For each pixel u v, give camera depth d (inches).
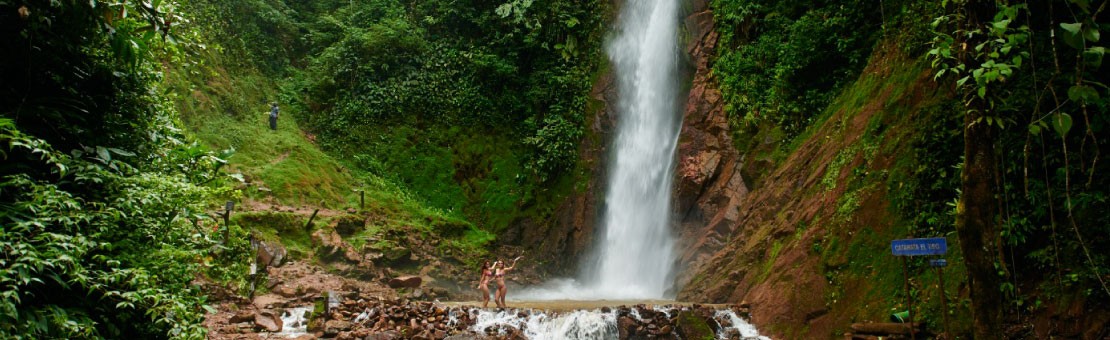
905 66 463.2
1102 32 295.1
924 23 452.4
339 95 908.0
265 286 500.4
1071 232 295.6
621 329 407.2
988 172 214.4
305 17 1037.2
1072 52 303.6
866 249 392.5
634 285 744.3
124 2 199.9
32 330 153.9
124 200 189.9
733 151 689.6
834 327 374.9
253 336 391.2
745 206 617.3
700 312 422.6
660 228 732.7
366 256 617.0
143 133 235.5
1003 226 317.1
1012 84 326.0
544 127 867.4
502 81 933.8
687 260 634.8
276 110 807.7
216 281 464.1
